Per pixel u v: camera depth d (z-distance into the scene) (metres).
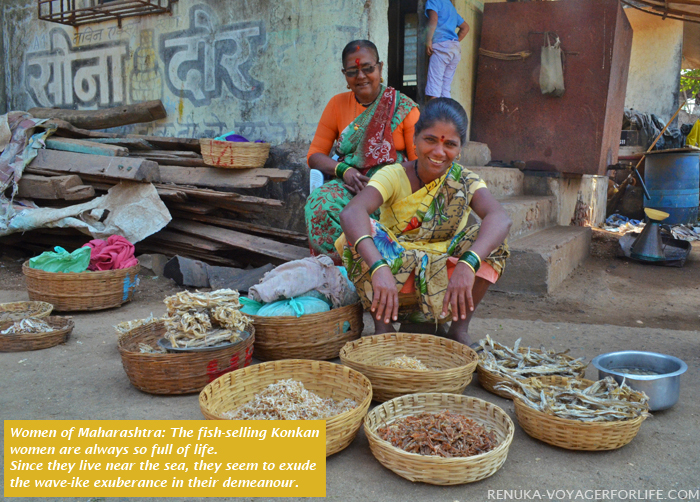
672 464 1.89
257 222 5.52
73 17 6.61
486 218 2.48
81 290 3.62
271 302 2.89
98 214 4.73
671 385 2.22
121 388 2.47
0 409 2.22
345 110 3.61
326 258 3.04
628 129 10.34
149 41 6.25
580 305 4.29
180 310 2.43
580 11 6.20
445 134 2.43
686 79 14.91
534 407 2.05
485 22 6.71
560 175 6.62
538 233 5.74
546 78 6.31
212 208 4.98
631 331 3.53
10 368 2.70
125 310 3.84
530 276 4.54
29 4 7.27
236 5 5.55
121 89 6.57
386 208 2.75
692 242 7.89
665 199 6.10
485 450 1.81
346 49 3.40
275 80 5.41
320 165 3.62
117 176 4.72
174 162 5.39
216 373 2.43
